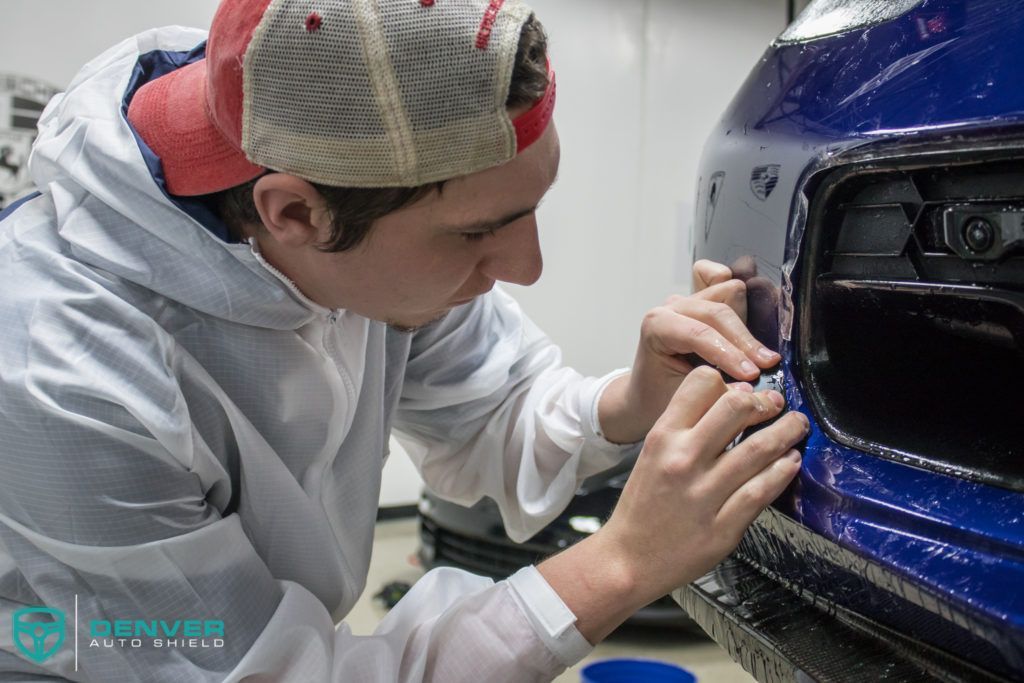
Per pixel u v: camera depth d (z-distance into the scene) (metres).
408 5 0.53
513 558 1.92
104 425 0.61
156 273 0.67
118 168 0.65
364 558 0.90
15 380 0.61
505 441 1.00
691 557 0.60
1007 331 0.55
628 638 1.92
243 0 0.56
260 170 0.61
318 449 0.78
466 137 0.54
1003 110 0.47
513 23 0.54
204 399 0.70
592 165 2.95
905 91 0.53
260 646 0.65
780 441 0.58
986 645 0.45
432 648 0.70
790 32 0.68
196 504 0.67
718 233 0.70
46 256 0.68
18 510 0.63
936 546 0.48
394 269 0.61
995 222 0.50
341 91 0.53
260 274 0.67
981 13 0.51
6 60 2.28
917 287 0.54
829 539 0.54
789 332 0.62
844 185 0.58
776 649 0.57
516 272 0.62
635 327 3.09
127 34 2.40
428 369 0.96
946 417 0.57
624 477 1.91
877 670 0.51
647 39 2.99
